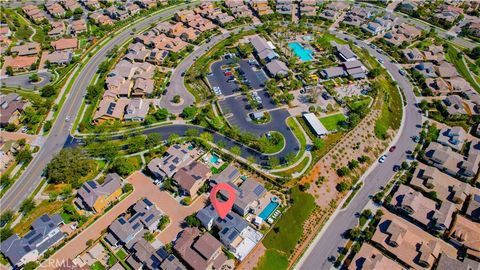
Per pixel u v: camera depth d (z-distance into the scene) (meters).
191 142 152.25
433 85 186.75
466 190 130.50
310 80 187.88
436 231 119.81
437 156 143.00
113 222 115.88
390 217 126.06
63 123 162.75
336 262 113.12
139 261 108.12
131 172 137.88
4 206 125.50
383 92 180.00
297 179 135.38
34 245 109.50
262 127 158.88
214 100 173.88
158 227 118.88
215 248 107.50
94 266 108.75
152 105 171.25
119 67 193.62
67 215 122.25
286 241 117.81
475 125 164.00
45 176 137.00
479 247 113.25
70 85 187.88
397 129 163.88
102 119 161.88
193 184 126.62
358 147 150.25
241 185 129.50
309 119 160.00
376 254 112.62
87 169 136.38
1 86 186.25
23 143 149.00
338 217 126.94
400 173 142.25
